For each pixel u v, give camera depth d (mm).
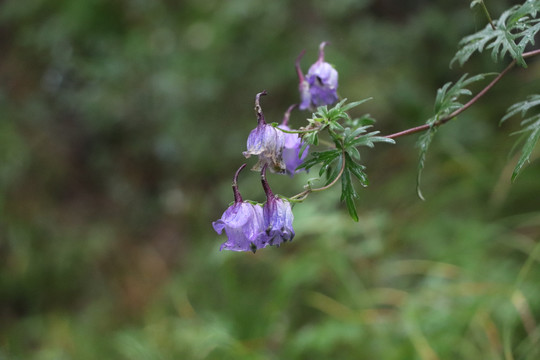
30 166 5117
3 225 4672
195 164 5102
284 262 3885
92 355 3787
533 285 3090
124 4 5695
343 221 3598
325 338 3037
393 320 3211
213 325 3500
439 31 4688
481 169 3973
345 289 3471
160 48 5492
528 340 2803
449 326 2967
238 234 1534
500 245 3479
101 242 4805
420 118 4523
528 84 4230
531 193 3686
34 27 5730
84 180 5332
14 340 4035
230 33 5277
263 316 3508
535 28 1559
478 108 4387
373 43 4895
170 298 4082
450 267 3342
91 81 5484
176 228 4918
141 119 5336
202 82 5168
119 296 4418
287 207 1524
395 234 3822
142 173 5355
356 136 1594
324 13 5141
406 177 4191
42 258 4617
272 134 1552
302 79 1963
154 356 3482
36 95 5555
